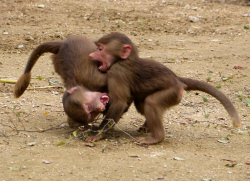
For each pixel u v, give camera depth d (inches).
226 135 523.8
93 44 500.4
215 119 579.5
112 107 469.1
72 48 496.4
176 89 477.7
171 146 476.7
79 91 467.5
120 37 473.7
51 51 526.9
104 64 471.8
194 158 440.1
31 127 508.7
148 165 412.8
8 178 368.2
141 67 474.3
